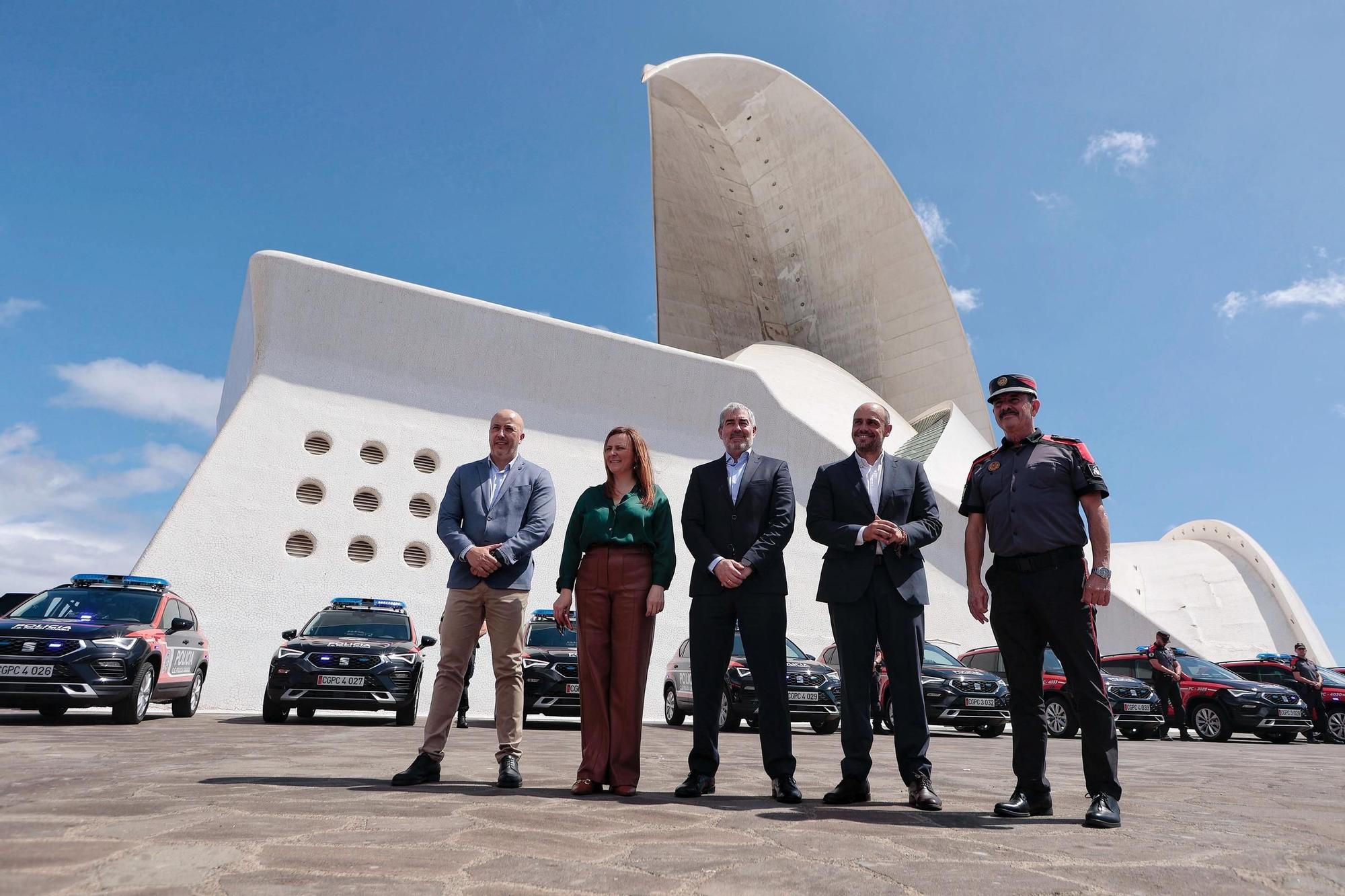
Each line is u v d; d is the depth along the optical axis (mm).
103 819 2809
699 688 4262
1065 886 2270
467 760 5727
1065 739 13078
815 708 11719
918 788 3920
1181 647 26766
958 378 38031
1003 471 4090
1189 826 3508
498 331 20016
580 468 20062
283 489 16406
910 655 4109
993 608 4074
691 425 22297
